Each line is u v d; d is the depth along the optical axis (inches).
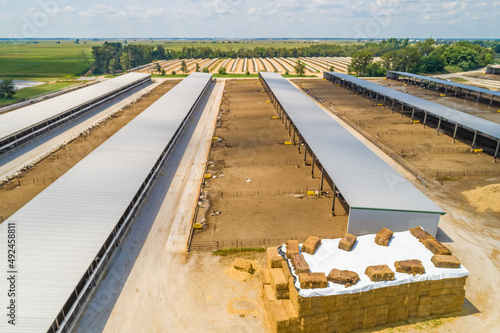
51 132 2461.9
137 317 926.4
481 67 7180.1
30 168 1856.5
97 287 1029.8
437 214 1182.3
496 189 1560.0
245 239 1270.9
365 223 1214.3
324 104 3506.4
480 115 3061.0
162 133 2085.4
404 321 914.7
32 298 818.8
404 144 2283.5
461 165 1925.4
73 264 929.5
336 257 969.5
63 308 836.6
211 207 1503.4
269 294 918.4
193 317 927.0
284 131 2578.7
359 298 850.8
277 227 1347.2
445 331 884.0
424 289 895.1
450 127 2689.5
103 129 2551.7
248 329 888.3
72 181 1380.4
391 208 1182.9
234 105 3447.3
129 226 1325.0
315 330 856.3
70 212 1163.9
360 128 2645.2
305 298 821.2
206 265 1135.0
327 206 1505.9
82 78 5797.2
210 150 2187.5
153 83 4793.3
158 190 1656.0
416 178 1777.8
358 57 6008.9
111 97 3501.5
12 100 3772.1
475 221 1384.1
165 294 1007.6
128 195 1301.7
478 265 1130.7
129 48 7652.6
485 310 953.5
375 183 1346.0
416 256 973.8
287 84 3821.4
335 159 1562.5
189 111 2792.8
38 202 1212.5
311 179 1771.7
